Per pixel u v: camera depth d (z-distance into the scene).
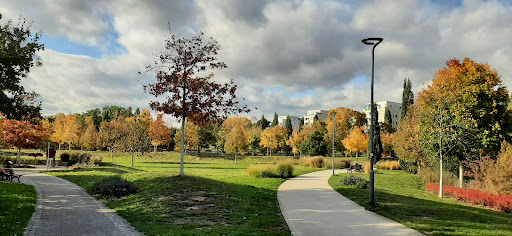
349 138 51.06
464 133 21.08
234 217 10.92
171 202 13.09
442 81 23.05
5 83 15.81
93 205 13.33
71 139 64.56
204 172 31.66
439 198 18.97
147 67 17.84
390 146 70.31
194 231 8.76
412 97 56.28
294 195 17.08
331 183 23.88
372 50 14.60
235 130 59.03
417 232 9.43
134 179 20.00
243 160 63.53
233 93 18.72
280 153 90.12
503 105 24.25
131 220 10.32
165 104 17.83
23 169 33.00
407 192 21.17
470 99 23.17
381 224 10.41
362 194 18.00
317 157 46.12
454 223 11.11
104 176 24.73
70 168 33.50
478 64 24.47
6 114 16.83
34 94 18.39
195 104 17.89
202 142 72.38
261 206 13.37
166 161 57.53
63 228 8.98
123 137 42.88
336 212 12.46
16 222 9.34
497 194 17.72
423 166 32.44
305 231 9.30
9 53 15.98
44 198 14.61
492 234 9.51
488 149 23.48
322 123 80.44
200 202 13.21
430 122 21.28
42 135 38.06
